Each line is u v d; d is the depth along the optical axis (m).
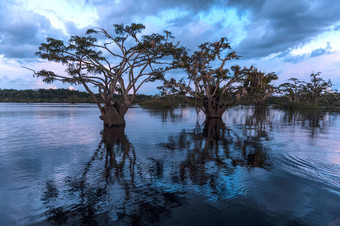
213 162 8.44
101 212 4.57
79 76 19.98
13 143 12.44
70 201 5.06
